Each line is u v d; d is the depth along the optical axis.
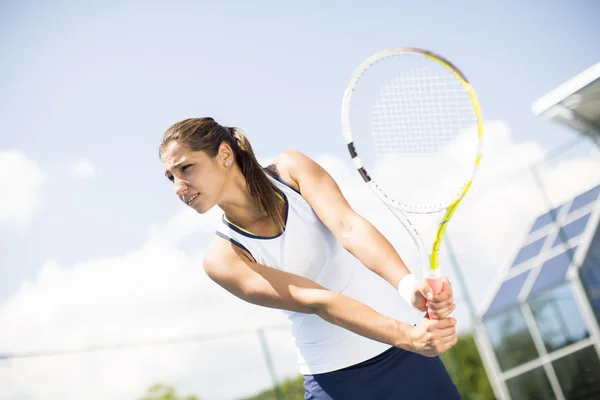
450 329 1.69
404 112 2.01
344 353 2.04
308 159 2.05
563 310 7.48
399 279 1.79
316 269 2.06
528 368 7.74
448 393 2.11
